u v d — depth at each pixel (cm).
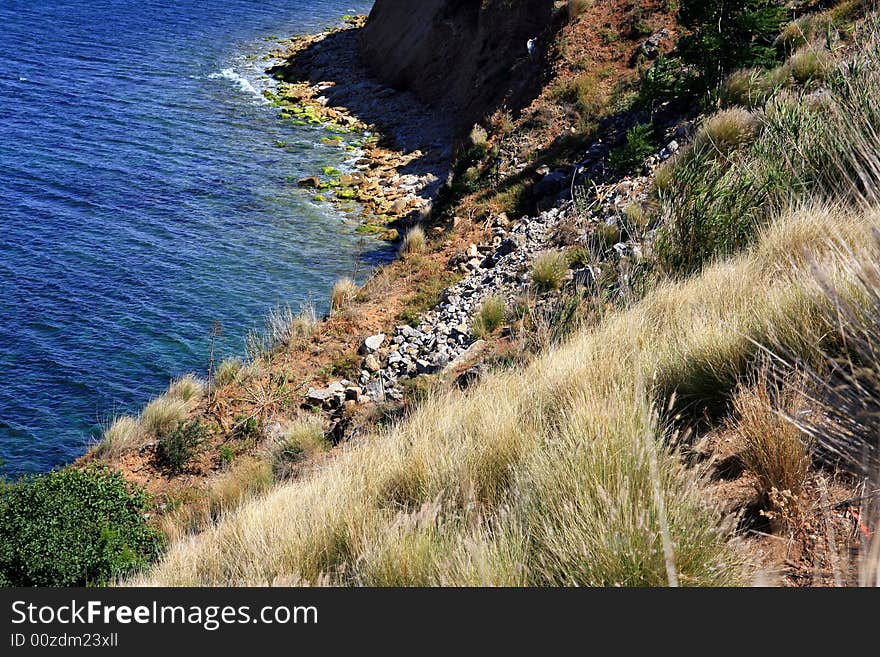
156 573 565
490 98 3262
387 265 2062
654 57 2219
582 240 1423
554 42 2573
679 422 446
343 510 471
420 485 490
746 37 1648
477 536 356
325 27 6362
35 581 805
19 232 2692
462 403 642
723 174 934
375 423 984
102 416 1861
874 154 368
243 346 2052
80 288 2356
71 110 4016
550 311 991
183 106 4156
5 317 2202
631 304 706
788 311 436
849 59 828
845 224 537
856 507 309
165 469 1319
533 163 2098
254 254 2516
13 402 1891
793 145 826
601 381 493
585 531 324
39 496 891
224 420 1417
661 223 950
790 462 336
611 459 353
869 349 302
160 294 2319
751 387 422
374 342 1538
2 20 5775
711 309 553
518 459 451
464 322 1465
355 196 2933
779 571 302
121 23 5997
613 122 1998
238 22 6347
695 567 301
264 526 520
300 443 1121
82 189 3072
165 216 2831
